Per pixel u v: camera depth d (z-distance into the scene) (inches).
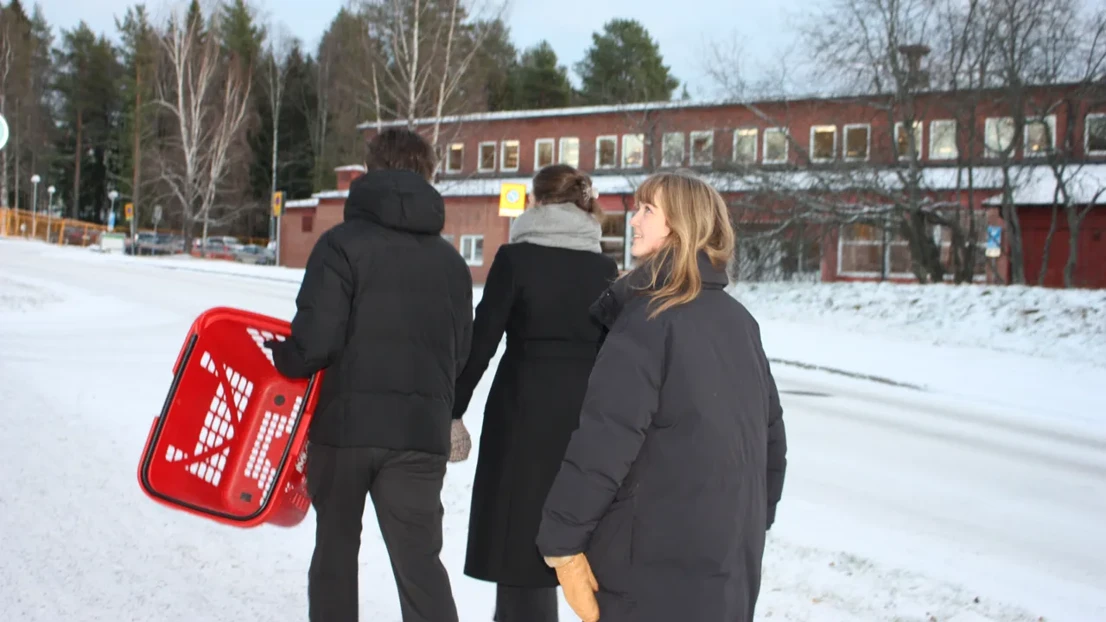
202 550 175.5
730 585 86.9
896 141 958.4
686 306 90.1
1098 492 285.9
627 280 94.9
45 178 2933.1
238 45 2687.0
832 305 768.3
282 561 173.3
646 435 88.4
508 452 135.4
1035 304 678.5
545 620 137.5
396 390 118.0
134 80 2684.5
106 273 1120.2
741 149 951.0
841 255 1139.3
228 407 132.1
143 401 314.3
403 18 1239.5
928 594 174.1
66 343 474.6
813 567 187.2
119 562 165.0
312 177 2709.2
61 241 2299.5
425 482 120.7
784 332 697.6
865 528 225.5
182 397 122.0
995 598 176.6
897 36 853.8
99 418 281.0
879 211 889.5
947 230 1074.7
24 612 140.6
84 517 187.9
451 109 1322.6
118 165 2768.2
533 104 2568.9
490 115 1585.9
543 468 133.6
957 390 498.6
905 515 242.2
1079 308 656.4
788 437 346.6
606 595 88.9
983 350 622.5
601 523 89.7
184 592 153.5
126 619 140.9
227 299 806.5
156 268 1288.1
